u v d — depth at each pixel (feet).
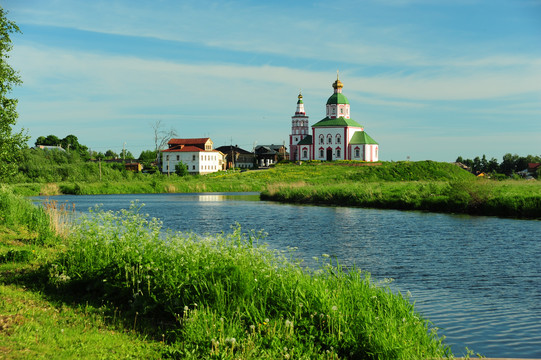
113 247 45.37
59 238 69.92
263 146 621.31
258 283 37.58
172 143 498.69
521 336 39.42
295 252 78.02
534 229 104.32
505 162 597.93
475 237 93.61
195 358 29.53
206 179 359.05
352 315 34.12
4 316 33.88
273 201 209.67
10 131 104.22
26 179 314.76
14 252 54.54
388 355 30.53
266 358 29.45
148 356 29.89
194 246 43.75
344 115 507.71
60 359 27.43
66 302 39.86
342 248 81.82
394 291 53.47
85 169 356.79
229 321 33.55
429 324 42.29
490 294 52.08
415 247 82.64
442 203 151.12
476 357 35.06
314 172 381.40
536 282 57.36
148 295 38.47
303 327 33.40
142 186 300.20
